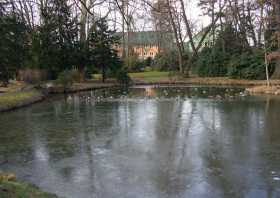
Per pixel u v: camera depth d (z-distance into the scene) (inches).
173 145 488.4
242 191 331.3
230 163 408.5
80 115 754.2
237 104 890.1
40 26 1266.0
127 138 533.3
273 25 1491.1
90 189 341.7
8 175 343.0
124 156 441.7
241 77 1681.8
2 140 536.4
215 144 490.6
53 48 1392.7
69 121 682.8
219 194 325.4
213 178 363.6
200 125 619.8
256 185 344.2
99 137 543.2
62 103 976.9
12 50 913.5
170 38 2222.0
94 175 377.7
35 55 1307.8
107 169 394.9
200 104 901.8
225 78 1737.2
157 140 517.7
